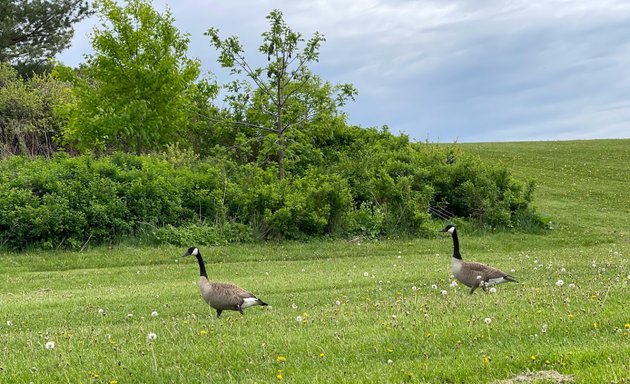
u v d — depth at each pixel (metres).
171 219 28.62
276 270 22.28
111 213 27.02
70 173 28.22
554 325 8.90
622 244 30.08
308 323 10.62
